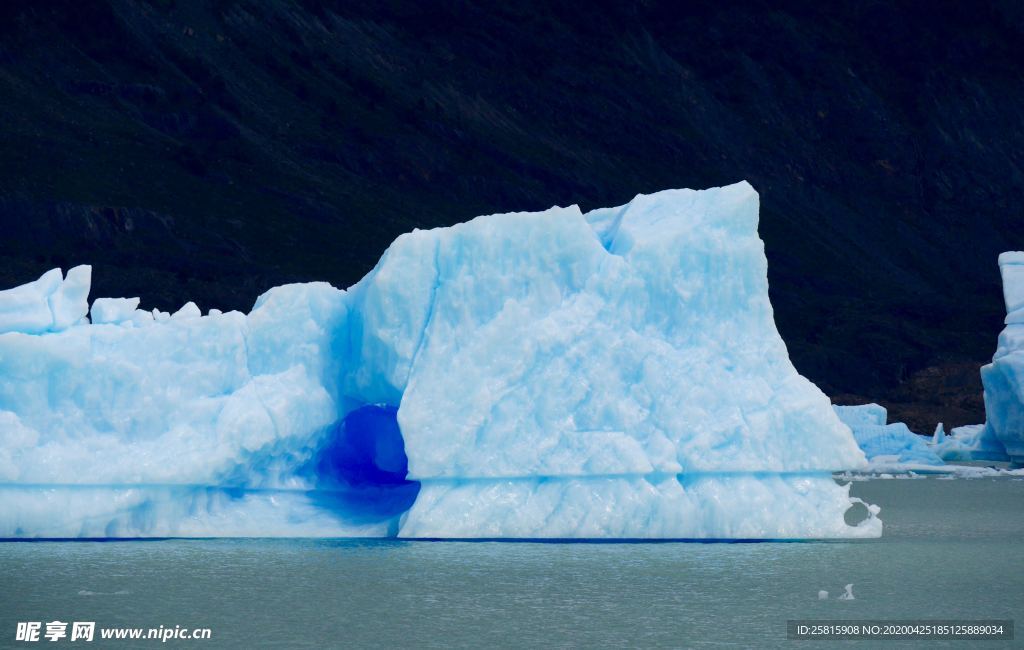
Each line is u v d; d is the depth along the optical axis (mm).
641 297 70062
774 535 68438
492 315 69750
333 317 75312
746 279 70812
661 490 67688
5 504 67438
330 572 62969
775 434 68438
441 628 52781
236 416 69250
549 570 63625
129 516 70000
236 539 71812
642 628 53031
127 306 74562
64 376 68250
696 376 68688
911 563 69438
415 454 67812
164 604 56594
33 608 55750
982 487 130250
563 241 70500
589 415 67875
